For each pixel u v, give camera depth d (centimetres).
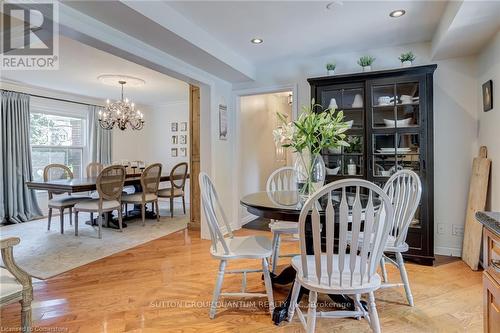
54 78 454
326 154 322
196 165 420
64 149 565
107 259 300
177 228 427
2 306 138
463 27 229
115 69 412
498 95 240
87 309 202
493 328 106
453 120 300
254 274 262
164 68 295
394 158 296
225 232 398
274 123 602
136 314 195
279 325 183
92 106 605
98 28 219
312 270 158
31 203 496
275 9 240
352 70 342
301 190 217
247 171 467
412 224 285
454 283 237
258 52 340
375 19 259
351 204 195
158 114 697
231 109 416
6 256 142
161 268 275
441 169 305
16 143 475
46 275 259
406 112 293
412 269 266
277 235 247
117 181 403
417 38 301
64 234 394
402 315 192
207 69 344
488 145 263
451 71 300
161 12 227
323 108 320
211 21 261
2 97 459
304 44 317
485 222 109
